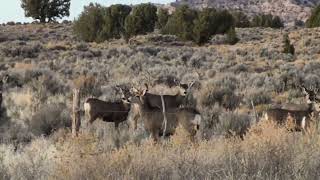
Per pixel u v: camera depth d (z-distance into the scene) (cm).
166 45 15300
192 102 4862
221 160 1862
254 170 1714
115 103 3794
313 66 8475
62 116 3950
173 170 1786
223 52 11994
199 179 1716
